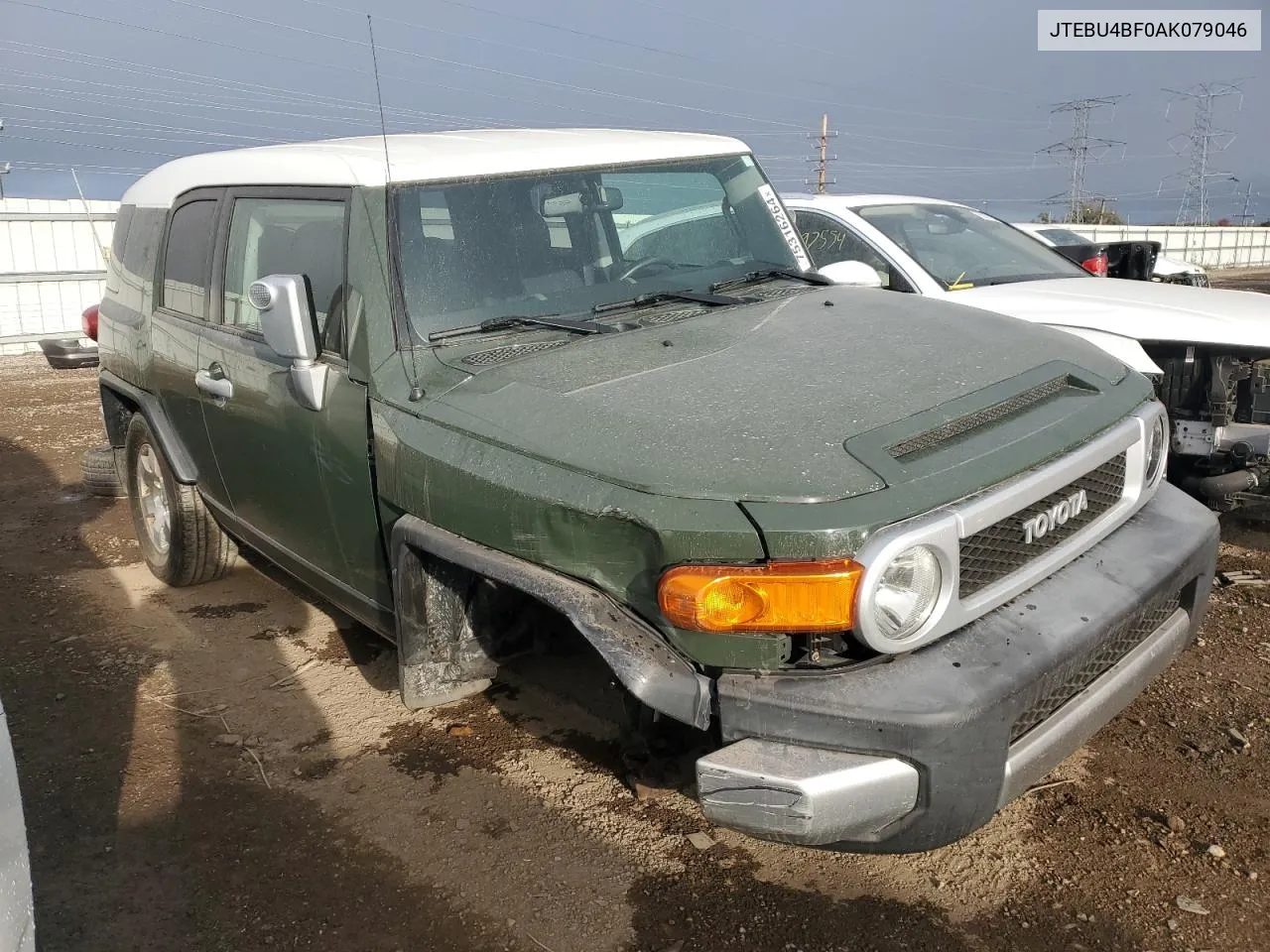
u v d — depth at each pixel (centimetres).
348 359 306
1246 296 523
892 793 209
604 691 300
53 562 548
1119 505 271
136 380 472
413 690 291
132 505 525
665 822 298
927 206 630
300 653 424
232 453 390
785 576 206
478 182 326
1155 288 546
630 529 223
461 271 314
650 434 236
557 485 235
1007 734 214
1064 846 278
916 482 217
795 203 615
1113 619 237
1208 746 323
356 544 321
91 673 411
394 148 334
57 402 1089
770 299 342
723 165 395
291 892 278
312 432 324
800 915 258
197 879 285
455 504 260
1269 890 258
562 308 325
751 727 215
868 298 344
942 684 211
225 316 391
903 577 211
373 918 266
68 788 330
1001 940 246
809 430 231
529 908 266
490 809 309
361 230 308
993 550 230
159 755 349
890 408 243
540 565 243
